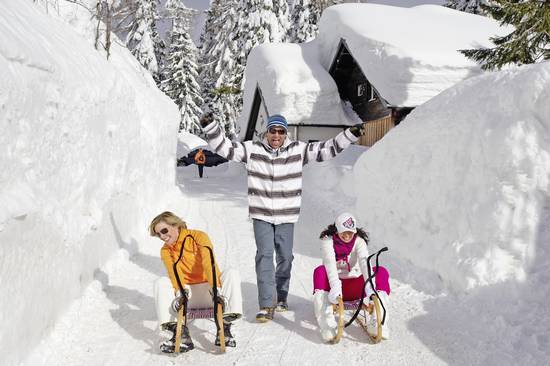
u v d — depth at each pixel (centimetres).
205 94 4438
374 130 1791
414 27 1762
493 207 436
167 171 1192
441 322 396
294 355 355
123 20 1199
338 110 1928
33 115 360
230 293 362
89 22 1111
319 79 1928
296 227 852
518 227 422
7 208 288
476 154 474
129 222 691
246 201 1256
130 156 725
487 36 1717
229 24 3553
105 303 454
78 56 573
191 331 404
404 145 648
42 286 344
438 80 1434
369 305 373
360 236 404
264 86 2080
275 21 3186
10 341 286
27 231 315
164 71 4225
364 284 376
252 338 388
